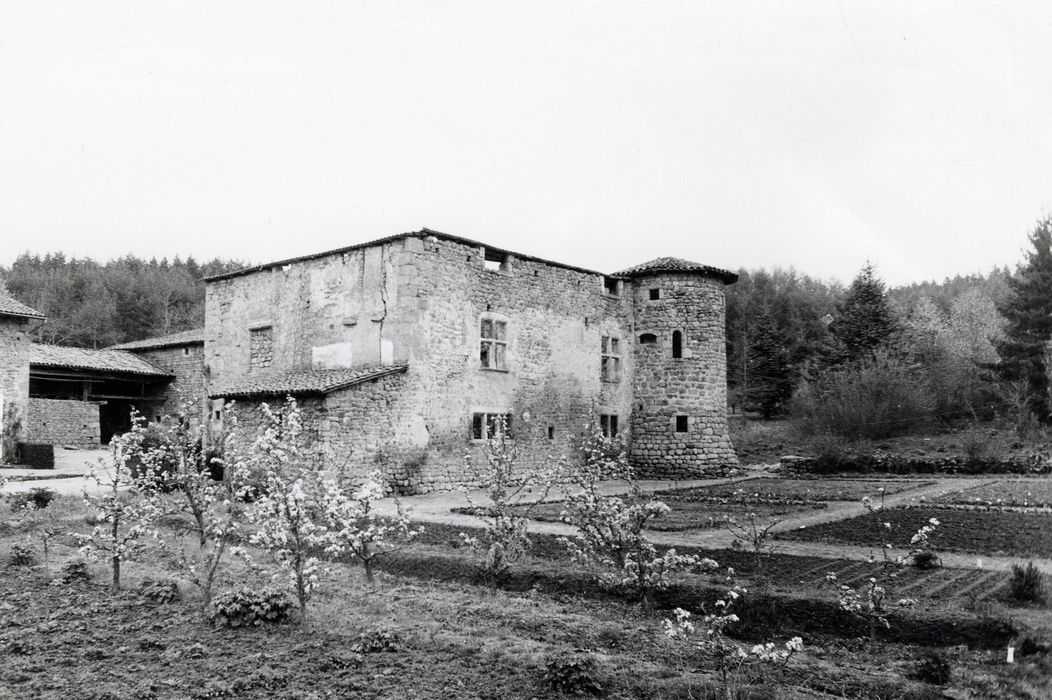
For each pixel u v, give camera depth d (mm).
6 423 25812
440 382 21578
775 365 49969
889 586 8602
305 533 8094
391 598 8906
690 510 16094
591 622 7934
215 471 20281
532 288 25047
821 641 7293
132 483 9664
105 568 10180
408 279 20938
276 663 6668
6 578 9648
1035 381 34281
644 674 6406
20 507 14586
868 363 37906
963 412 36406
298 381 19953
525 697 5949
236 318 25656
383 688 6113
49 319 63781
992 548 11195
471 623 7973
